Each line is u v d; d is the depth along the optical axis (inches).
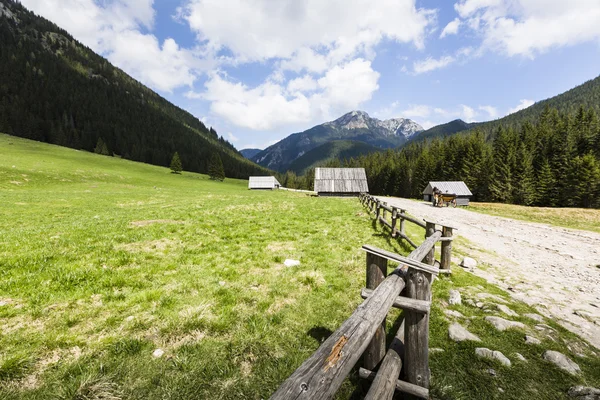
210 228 529.7
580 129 3056.1
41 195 1263.5
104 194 1480.1
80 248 359.9
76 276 265.3
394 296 126.0
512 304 247.8
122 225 523.8
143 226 521.3
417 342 127.3
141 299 228.2
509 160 2714.1
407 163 4244.6
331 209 932.6
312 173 6628.9
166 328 185.6
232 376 147.3
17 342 166.7
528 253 495.5
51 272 272.2
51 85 7421.3
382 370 119.6
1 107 5556.1
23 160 2513.5
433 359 163.6
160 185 2832.2
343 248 413.7
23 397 129.4
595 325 217.9
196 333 185.2
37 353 157.9
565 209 1482.5
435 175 3499.0
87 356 158.1
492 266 394.3
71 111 6879.9
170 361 157.5
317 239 469.4
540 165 2689.5
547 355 167.0
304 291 257.4
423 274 135.0
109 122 7190.0
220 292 247.4
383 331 141.6
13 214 725.9
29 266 287.7
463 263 382.6
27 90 6737.2
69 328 186.1
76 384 136.2
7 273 266.5
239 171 7859.3
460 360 162.6
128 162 4325.8
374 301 116.6
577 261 447.2
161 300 226.5
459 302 246.2
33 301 216.8
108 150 5762.8
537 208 1583.4
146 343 172.2
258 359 162.2
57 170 2310.5
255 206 920.9
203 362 156.9
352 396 137.6
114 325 191.0
